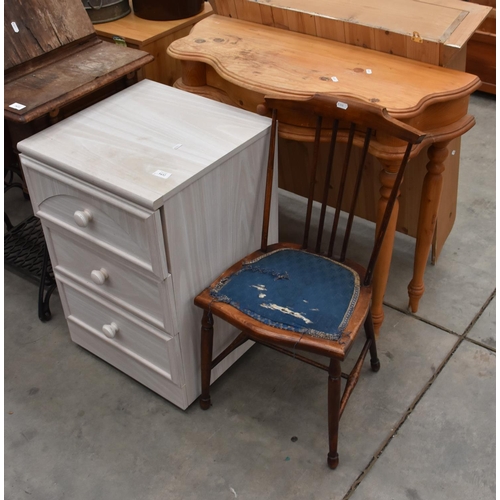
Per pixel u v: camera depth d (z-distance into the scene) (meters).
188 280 1.81
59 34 2.15
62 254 2.02
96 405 2.10
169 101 2.01
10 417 2.07
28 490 1.86
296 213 2.88
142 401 2.11
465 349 2.23
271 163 1.88
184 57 2.09
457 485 1.82
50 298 2.50
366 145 1.74
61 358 2.27
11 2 2.05
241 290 1.80
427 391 2.09
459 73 1.91
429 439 1.95
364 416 2.02
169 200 1.61
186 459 1.92
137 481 1.87
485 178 3.02
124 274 1.84
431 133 1.89
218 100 2.13
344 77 1.91
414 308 2.37
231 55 2.06
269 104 1.82
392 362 2.19
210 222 1.80
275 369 2.20
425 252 2.22
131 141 1.81
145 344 1.98
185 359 1.94
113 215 1.70
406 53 2.00
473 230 2.74
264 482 1.85
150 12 2.74
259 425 2.01
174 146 1.78
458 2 2.09
